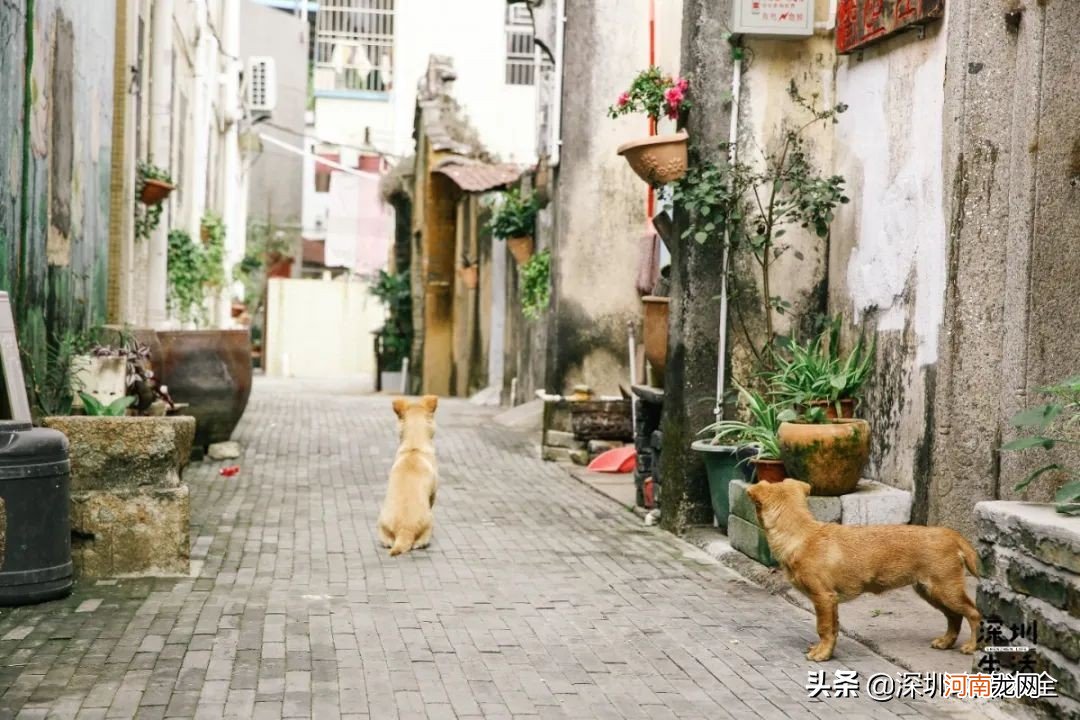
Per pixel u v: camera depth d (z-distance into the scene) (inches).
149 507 315.3
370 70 1631.4
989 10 298.4
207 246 912.3
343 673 236.8
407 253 1291.8
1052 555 207.0
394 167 1261.1
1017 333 294.2
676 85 382.0
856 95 364.5
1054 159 290.4
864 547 249.9
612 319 585.3
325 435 644.1
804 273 382.9
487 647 257.3
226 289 1138.7
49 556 285.6
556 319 585.0
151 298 704.4
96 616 274.8
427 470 366.9
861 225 359.3
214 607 285.4
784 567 255.4
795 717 217.0
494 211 884.0
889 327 340.2
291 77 1736.0
